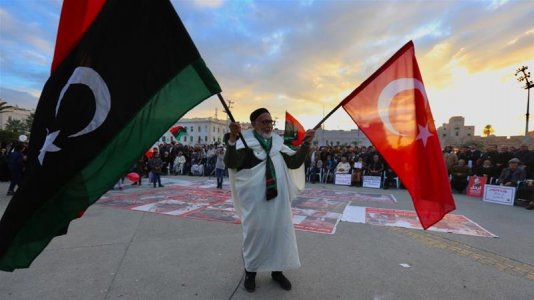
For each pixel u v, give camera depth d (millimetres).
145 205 7652
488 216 6934
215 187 11133
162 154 16359
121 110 2289
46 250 4285
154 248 4406
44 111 2289
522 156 9875
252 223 2936
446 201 3041
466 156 12266
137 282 3316
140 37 2391
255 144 3051
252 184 2955
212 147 16625
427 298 3031
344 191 10617
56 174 2123
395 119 3168
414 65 3215
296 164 3172
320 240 4840
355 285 3281
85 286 3219
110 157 2236
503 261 4062
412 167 3086
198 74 2518
